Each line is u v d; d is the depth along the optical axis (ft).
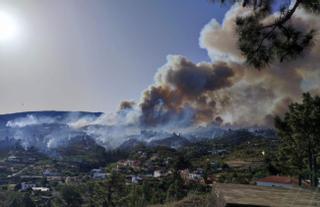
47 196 276.41
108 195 165.37
